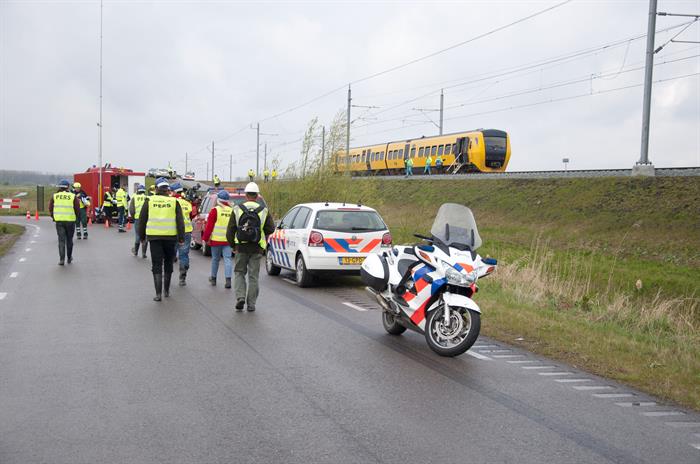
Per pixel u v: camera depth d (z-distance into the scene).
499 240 32.00
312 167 24.25
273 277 14.66
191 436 4.81
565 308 11.99
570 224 32.41
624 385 6.58
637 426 5.32
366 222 13.02
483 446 4.77
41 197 54.94
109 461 4.32
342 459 4.44
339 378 6.50
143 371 6.56
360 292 12.58
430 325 7.67
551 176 39.12
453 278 7.43
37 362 6.84
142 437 4.77
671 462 4.58
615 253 26.95
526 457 4.58
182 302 10.80
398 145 53.44
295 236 13.26
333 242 12.66
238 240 9.97
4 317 9.27
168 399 5.68
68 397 5.69
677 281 20.25
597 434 5.10
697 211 28.23
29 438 4.71
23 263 16.02
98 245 21.38
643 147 32.69
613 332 9.24
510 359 7.55
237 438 4.79
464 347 7.37
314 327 9.02
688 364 7.34
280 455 4.48
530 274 14.37
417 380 6.52
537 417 5.47
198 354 7.31
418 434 4.98
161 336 8.20
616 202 32.19
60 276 13.70
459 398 5.94
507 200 38.59
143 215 10.84
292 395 5.89
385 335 8.69
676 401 6.08
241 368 6.76
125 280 13.23
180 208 11.08
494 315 9.87
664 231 27.91
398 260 8.52
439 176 45.91
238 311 10.11
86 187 36.81
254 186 10.14
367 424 5.17
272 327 8.94
